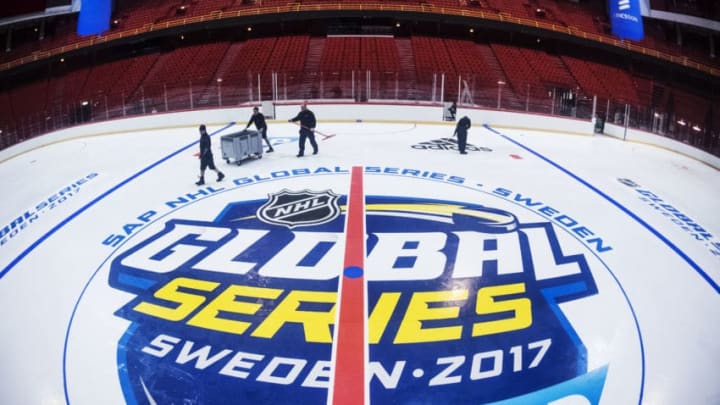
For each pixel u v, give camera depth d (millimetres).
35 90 29656
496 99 22047
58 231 9195
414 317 6324
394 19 30219
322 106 19594
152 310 6559
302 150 13867
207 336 5988
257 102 21234
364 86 22094
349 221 9250
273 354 5641
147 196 10891
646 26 33531
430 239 8516
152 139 17531
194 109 19562
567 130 19484
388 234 8688
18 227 9719
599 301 6801
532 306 6617
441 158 13898
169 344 5863
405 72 24797
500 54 28312
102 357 5684
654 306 6781
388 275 7320
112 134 18938
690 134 18906
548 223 9359
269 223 9195
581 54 31422
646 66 31406
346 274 7336
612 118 20609
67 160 15062
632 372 5469
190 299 6777
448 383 5211
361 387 5137
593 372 5430
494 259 7859
